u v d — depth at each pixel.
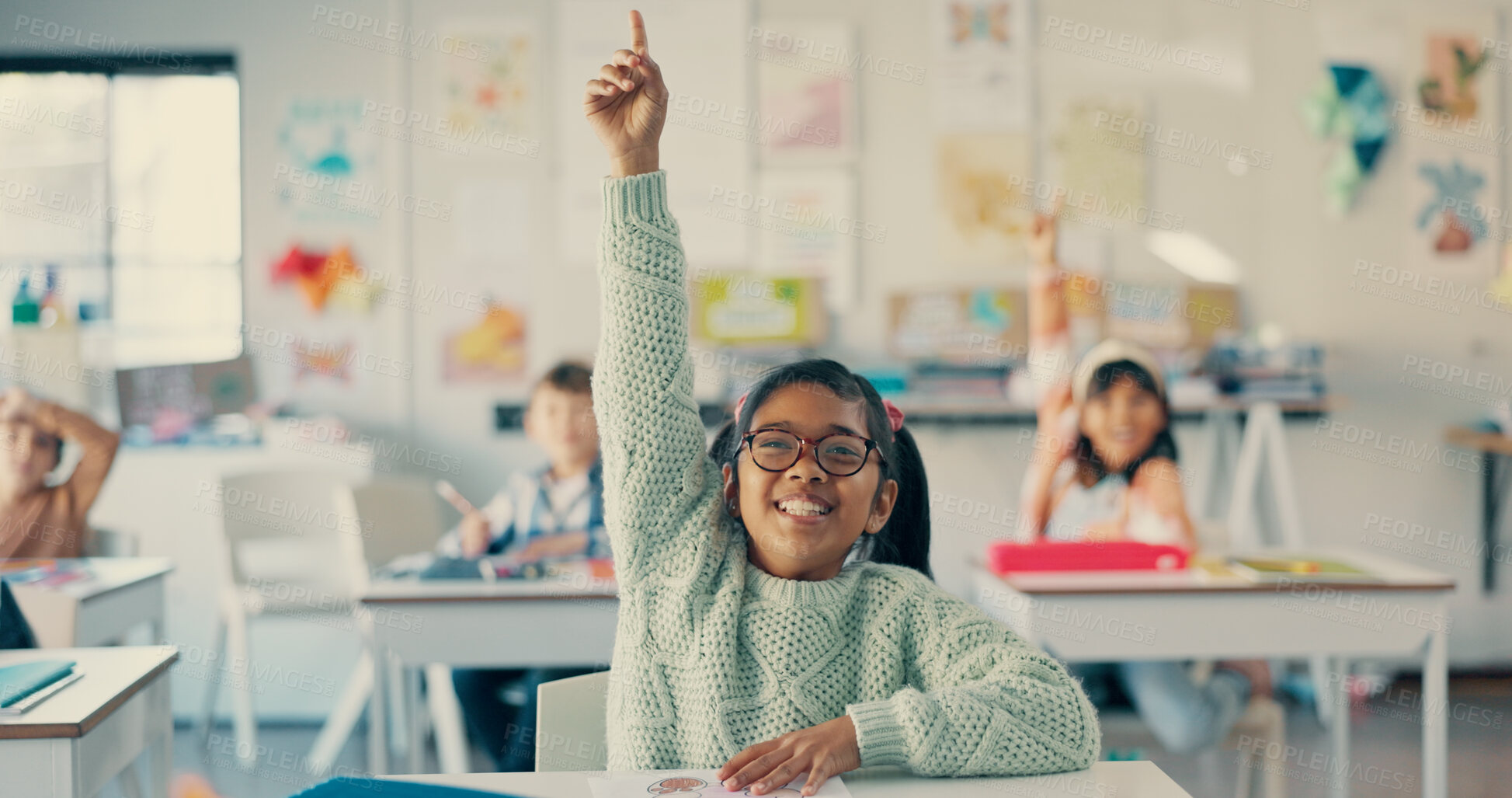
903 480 1.43
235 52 3.88
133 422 3.66
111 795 2.82
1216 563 2.53
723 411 3.59
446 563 2.45
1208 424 3.84
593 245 3.88
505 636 2.18
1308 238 3.87
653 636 1.20
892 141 3.88
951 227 3.87
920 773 1.10
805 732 1.09
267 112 3.89
